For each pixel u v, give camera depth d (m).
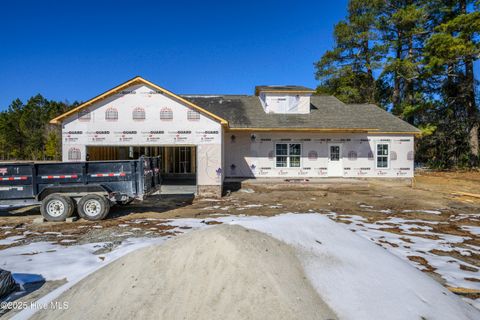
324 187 14.47
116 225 7.55
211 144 12.20
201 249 3.21
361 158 16.53
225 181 14.86
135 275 3.21
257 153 16.19
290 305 2.49
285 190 14.37
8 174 8.03
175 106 12.10
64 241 6.13
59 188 8.14
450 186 15.77
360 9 29.34
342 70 29.62
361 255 3.78
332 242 3.93
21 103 71.19
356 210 9.68
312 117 17.03
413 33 26.31
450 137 26.14
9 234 6.73
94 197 8.04
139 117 11.99
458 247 5.80
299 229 4.00
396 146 16.64
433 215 8.93
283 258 3.12
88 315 2.87
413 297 3.01
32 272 4.48
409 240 6.23
